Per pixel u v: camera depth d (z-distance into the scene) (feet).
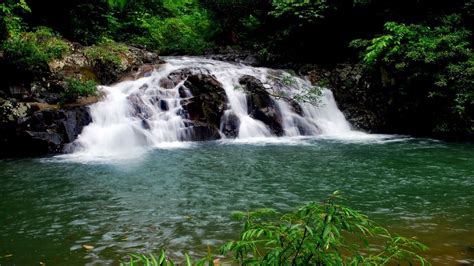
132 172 25.99
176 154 31.60
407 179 24.23
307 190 22.03
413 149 33.99
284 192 21.68
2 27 37.96
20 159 30.09
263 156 30.89
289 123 42.96
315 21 54.90
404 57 43.55
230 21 69.67
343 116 46.83
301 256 7.00
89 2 53.78
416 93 43.98
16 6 42.01
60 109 33.65
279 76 49.32
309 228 6.80
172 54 65.21
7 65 35.24
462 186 22.72
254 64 58.49
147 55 48.75
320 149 33.96
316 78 50.55
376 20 52.54
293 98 45.01
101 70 42.47
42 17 48.49
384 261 8.30
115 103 36.94
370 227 7.66
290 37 59.36
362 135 42.88
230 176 24.94
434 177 24.70
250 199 20.49
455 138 40.19
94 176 24.99
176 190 22.09
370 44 50.26
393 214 18.29
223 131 40.04
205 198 20.68
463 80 40.27
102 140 33.88
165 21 71.61
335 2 53.72
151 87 40.78
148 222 17.51
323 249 7.13
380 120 45.52
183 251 14.64
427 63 42.50
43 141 31.83
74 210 19.08
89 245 15.28
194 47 65.67
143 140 35.76
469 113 40.16
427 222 17.28
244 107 42.39
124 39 62.75
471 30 46.01
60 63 39.40
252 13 69.05
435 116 42.65
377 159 29.81
